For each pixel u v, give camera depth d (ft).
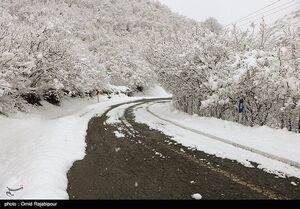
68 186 20.04
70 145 32.01
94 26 234.79
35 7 154.10
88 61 92.43
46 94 72.43
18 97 54.54
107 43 186.60
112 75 161.99
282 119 43.86
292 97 40.93
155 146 32.42
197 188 19.47
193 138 36.91
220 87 51.11
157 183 20.44
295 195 18.35
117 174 22.54
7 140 37.81
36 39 60.23
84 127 45.75
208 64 55.88
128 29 284.82
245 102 47.37
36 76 60.90
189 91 65.10
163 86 84.17
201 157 27.53
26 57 56.29
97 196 18.15
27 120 51.52
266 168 24.07
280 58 43.21
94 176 22.13
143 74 169.68
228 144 33.19
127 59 169.27
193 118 56.18
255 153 28.99
